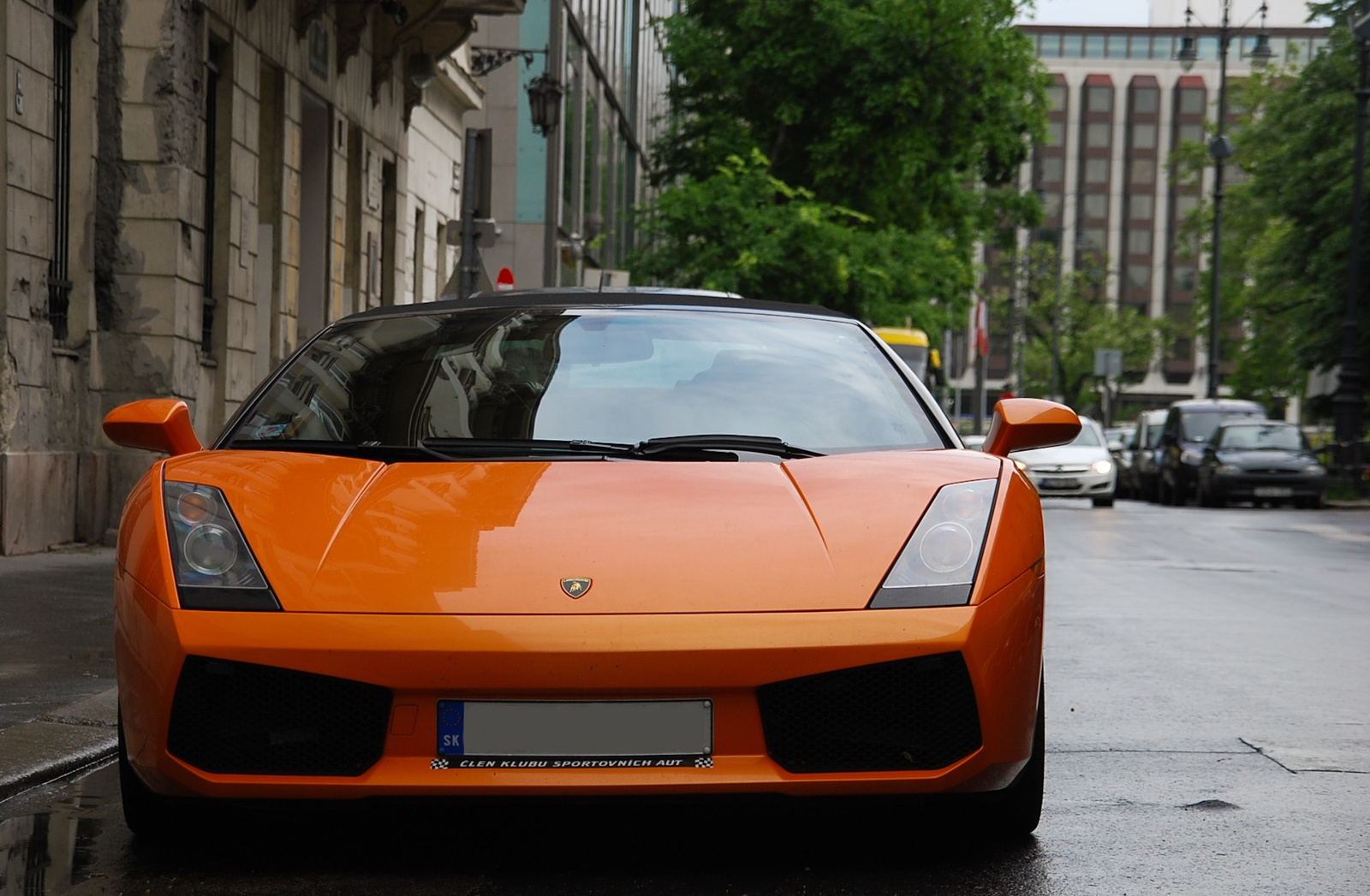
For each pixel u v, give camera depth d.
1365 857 5.79
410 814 6.28
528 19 44.53
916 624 5.22
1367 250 51.38
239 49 21.80
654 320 7.25
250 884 5.32
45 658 9.89
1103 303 131.00
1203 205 86.69
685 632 5.10
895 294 45.50
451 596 5.17
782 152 48.69
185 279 18.97
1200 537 27.05
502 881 5.36
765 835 5.99
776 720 5.20
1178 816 6.46
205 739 5.24
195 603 5.23
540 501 5.62
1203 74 161.00
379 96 31.36
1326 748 8.02
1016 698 5.41
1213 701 9.54
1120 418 158.88
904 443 6.45
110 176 18.50
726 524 5.51
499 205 44.50
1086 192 161.12
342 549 5.36
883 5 44.78
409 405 6.55
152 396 18.47
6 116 15.66
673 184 50.75
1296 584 18.02
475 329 7.19
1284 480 41.06
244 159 22.16
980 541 5.51
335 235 28.00
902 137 45.75
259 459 5.98
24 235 16.11
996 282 155.50
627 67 63.25
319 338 7.25
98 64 18.38
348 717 5.19
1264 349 75.62
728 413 6.53
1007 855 5.79
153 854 5.72
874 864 5.61
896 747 5.27
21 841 5.92
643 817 6.25
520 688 5.08
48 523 16.66
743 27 46.50
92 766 7.47
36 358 16.50
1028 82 48.97
